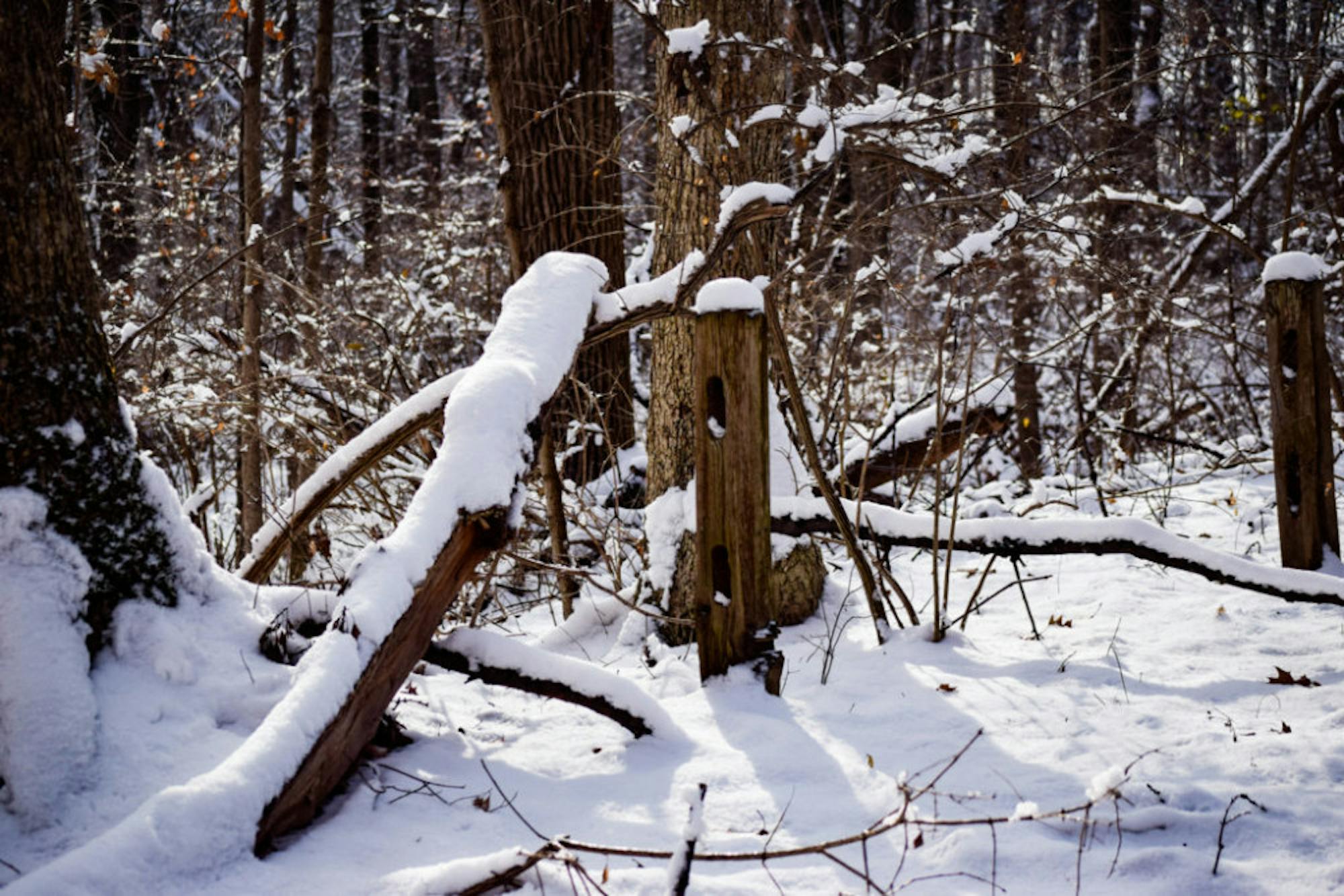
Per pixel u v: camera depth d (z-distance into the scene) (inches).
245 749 106.1
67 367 116.1
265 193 317.1
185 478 300.5
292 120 469.4
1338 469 243.0
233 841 100.8
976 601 199.0
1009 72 272.2
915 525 175.2
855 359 329.7
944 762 128.3
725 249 164.1
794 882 104.0
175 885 95.7
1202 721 136.0
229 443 290.5
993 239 173.6
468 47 708.0
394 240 362.9
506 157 241.9
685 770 129.0
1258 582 159.6
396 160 738.8
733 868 107.0
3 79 111.4
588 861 107.7
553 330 151.3
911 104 198.5
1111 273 206.7
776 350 164.9
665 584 190.2
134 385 252.2
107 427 119.4
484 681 137.7
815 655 173.0
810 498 188.7
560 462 252.4
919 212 206.8
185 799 99.0
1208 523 237.3
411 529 125.2
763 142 206.1
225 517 301.4
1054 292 246.2
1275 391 188.5
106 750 109.0
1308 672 151.3
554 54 286.5
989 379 201.5
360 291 351.3
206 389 227.0
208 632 125.0
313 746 110.0
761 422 150.6
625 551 225.0
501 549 135.0
